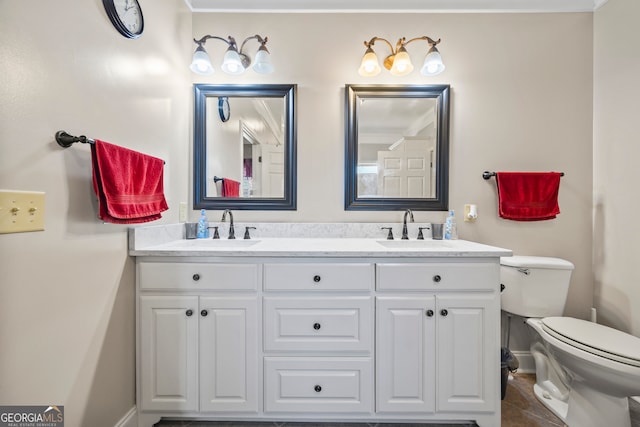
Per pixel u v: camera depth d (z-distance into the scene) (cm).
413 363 121
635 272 147
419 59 173
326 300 122
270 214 174
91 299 100
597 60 166
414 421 125
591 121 169
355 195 173
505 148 172
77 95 93
